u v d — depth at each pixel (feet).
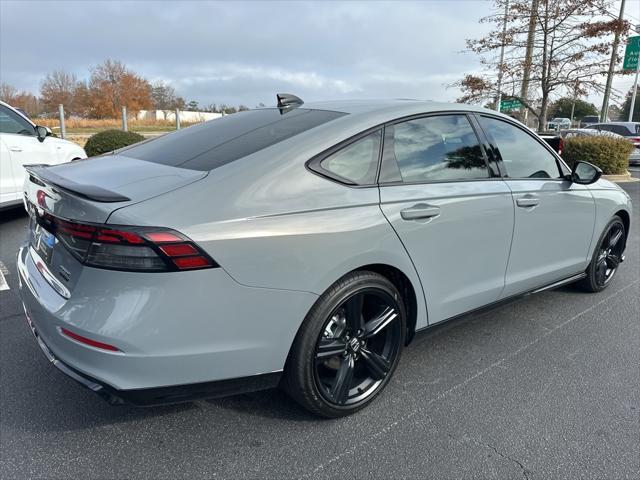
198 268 6.43
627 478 7.26
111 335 6.32
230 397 9.04
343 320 8.16
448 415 8.65
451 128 9.76
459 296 9.76
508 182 10.43
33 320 7.70
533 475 7.29
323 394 8.01
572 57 38.91
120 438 7.89
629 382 9.82
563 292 14.74
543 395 9.31
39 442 7.75
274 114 9.61
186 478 7.11
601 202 13.10
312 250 7.26
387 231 8.07
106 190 6.75
